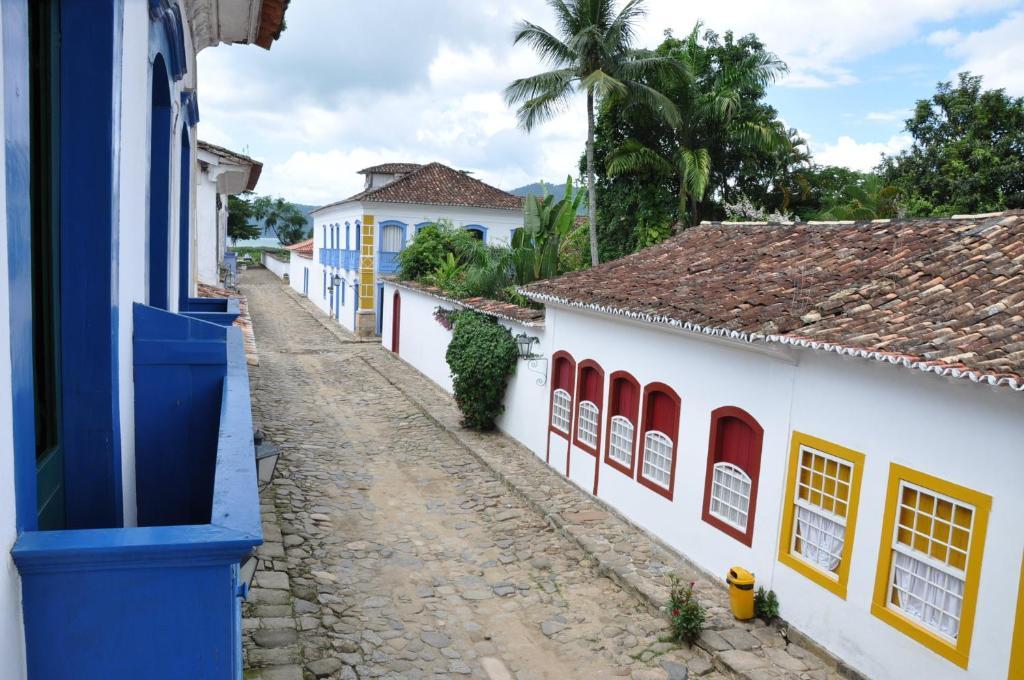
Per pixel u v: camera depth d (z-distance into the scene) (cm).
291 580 942
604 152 2486
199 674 257
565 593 953
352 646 796
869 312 791
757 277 1033
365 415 1923
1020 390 558
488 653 805
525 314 1614
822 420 795
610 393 1222
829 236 1098
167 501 476
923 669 674
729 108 2250
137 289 475
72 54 341
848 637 752
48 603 242
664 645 825
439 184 3488
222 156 2236
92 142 345
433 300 2314
